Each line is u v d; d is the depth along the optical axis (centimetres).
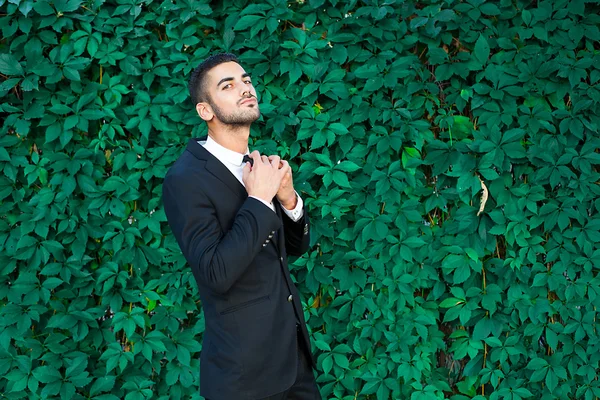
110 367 241
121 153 244
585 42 261
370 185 253
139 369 258
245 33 249
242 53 252
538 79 254
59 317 243
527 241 259
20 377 241
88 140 251
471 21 252
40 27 233
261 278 176
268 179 169
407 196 259
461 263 252
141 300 249
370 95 255
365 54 250
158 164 245
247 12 239
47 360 244
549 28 250
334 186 254
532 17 253
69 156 248
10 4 230
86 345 254
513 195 254
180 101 239
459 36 253
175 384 259
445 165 250
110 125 243
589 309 263
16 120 238
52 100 242
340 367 257
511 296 258
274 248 184
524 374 265
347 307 255
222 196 172
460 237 256
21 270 246
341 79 247
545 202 263
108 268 246
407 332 252
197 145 181
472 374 262
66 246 251
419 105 254
